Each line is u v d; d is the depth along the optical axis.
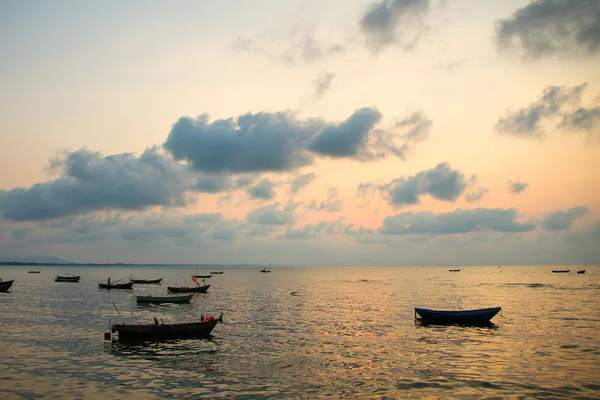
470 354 31.91
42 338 37.69
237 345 35.16
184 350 33.09
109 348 33.56
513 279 173.88
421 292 100.19
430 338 38.50
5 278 179.50
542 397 22.23
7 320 49.19
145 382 24.58
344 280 175.25
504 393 22.84
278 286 130.00
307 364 28.89
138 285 138.75
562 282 144.00
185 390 23.11
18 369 27.16
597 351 32.91
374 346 34.94
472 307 66.19
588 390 23.34
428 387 23.83
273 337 38.97
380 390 23.28
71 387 23.56
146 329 36.81
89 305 67.31
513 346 34.84
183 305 69.12
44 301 73.75
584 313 56.97
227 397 22.02
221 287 125.25
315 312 59.28
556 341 37.03
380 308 64.56
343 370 27.36
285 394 22.55
